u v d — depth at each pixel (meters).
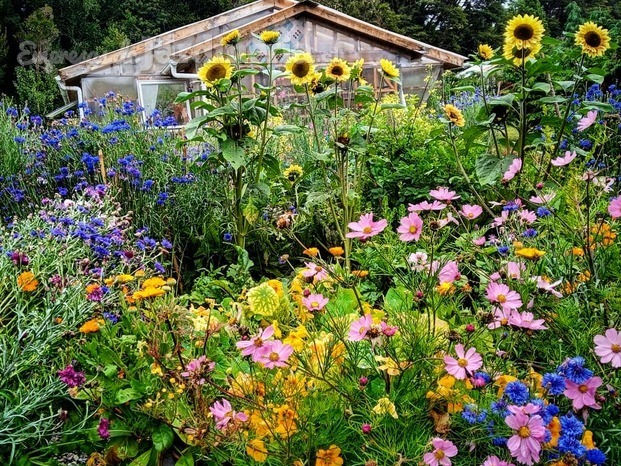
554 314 1.60
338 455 1.37
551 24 38.16
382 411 1.32
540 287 1.57
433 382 1.44
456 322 1.75
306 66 3.02
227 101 3.23
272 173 3.41
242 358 1.71
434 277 1.50
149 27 30.92
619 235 1.87
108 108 5.17
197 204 3.35
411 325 1.54
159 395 1.57
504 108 3.22
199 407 1.48
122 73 14.38
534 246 1.90
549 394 1.35
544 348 1.54
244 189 3.12
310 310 1.54
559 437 1.17
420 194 3.46
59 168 3.72
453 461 1.29
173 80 14.78
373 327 1.39
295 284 1.89
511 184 2.74
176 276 3.06
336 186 3.20
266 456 1.37
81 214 2.63
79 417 1.68
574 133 3.40
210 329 1.69
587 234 1.65
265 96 3.28
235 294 2.48
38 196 3.46
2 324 1.79
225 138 3.07
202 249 3.13
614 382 1.35
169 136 4.20
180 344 1.74
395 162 3.75
